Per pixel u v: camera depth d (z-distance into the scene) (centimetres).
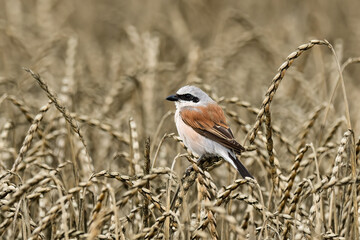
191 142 1262
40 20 2550
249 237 901
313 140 1397
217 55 2023
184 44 2445
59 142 1237
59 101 939
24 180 1105
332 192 898
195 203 995
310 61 2309
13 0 2612
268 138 923
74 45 1598
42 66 1923
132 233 915
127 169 1371
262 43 2027
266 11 2955
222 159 1160
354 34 2516
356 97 1933
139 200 998
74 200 968
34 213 1098
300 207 920
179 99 1309
